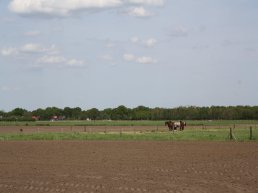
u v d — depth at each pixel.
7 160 33.31
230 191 20.39
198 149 40.72
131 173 26.17
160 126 104.00
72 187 21.62
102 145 46.31
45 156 35.94
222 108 183.50
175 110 188.00
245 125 105.00
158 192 20.27
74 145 46.56
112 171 27.05
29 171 27.30
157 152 38.34
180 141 51.44
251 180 23.38
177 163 30.73
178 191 20.47
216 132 67.06
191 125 105.44
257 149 40.31
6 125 120.31
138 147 43.44
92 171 27.11
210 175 25.23
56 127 103.50
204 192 20.20
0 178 24.52
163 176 24.94
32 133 70.06
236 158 33.47
